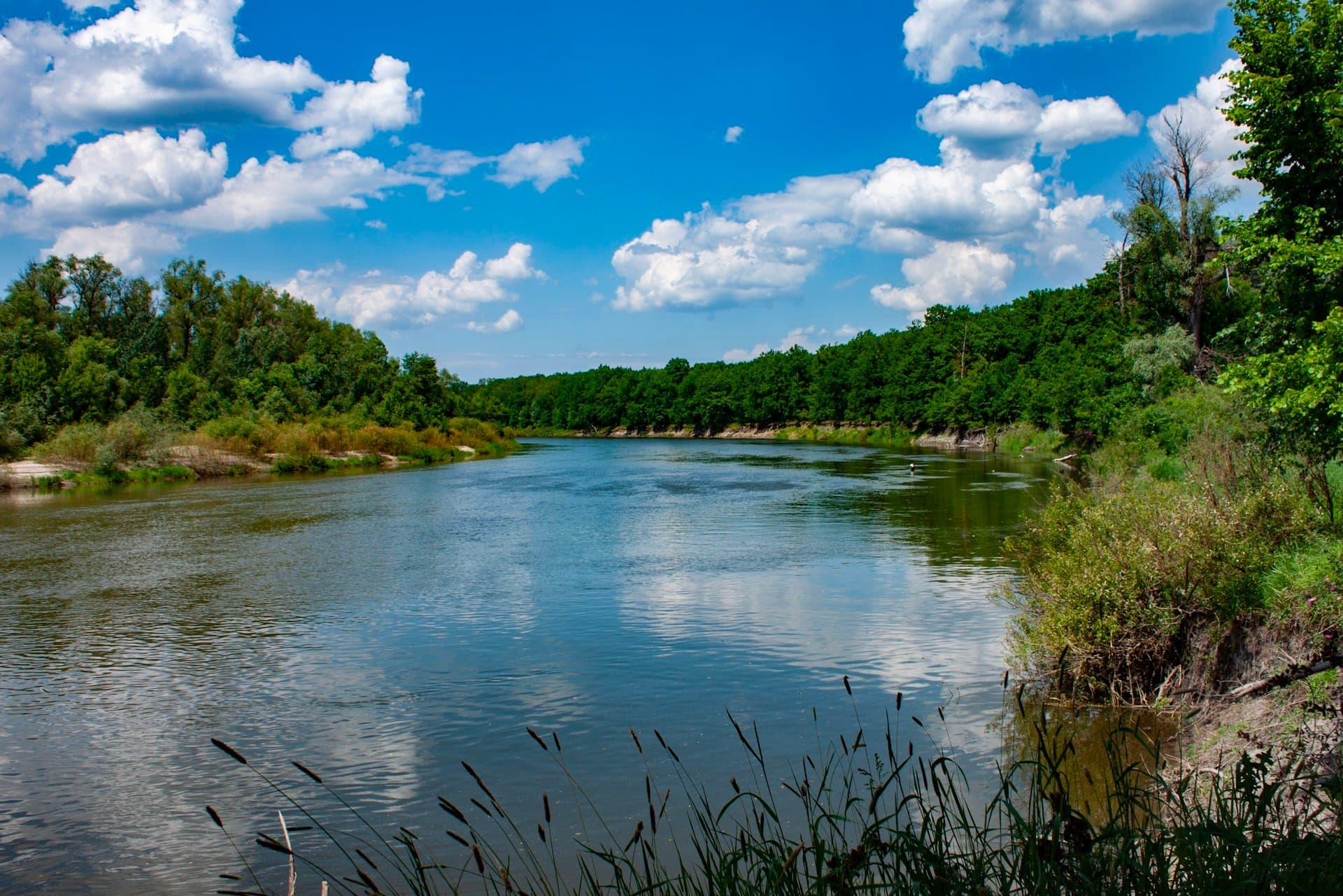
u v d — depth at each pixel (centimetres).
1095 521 1183
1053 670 1028
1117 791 411
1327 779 509
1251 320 1535
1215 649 920
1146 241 4016
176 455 4975
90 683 1227
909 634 1355
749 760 899
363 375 7931
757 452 7650
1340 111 1287
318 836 785
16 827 817
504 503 3478
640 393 14438
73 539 2533
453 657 1318
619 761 913
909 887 347
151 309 8131
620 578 1889
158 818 830
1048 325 8894
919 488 3788
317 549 2334
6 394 5225
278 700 1144
